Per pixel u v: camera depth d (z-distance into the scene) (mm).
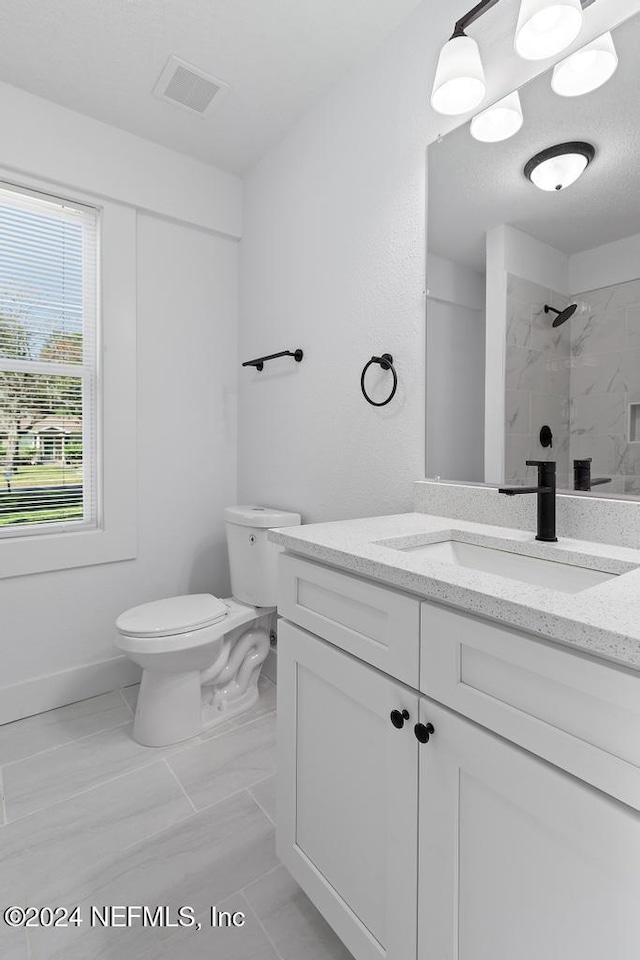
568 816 579
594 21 1094
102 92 1808
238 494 2453
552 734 594
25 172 1812
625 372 1055
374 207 1616
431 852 750
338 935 939
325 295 1839
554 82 1154
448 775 719
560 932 597
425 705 751
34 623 1931
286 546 1075
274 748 1687
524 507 1203
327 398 1846
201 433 2352
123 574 2148
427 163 1439
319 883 989
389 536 1071
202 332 2336
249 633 2012
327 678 955
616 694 528
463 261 1359
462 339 1365
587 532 1097
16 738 1749
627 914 532
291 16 1482
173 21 1502
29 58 1645
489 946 680
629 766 525
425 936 765
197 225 2254
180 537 2307
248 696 1983
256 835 1304
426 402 1473
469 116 1329
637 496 1037
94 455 2098
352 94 1698
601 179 1087
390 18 1494
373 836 866
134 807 1401
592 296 1103
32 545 1901
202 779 1526
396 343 1559
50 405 1991
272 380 2168
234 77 1732
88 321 2066
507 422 1266
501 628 648
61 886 1146
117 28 1525
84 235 2043
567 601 618
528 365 1219
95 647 2078
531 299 1212
